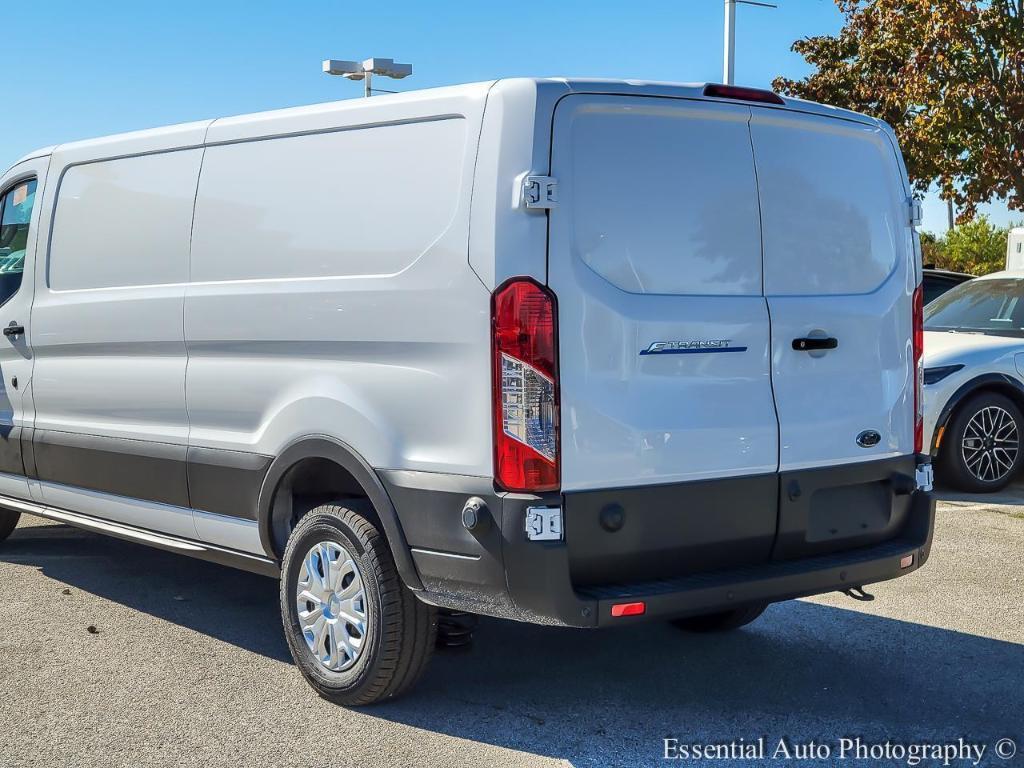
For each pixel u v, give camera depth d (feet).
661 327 12.98
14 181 20.61
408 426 13.33
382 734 13.60
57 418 19.45
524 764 12.78
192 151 16.65
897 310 15.38
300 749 13.16
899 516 15.34
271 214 15.25
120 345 17.72
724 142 13.76
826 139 14.83
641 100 13.08
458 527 12.73
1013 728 13.84
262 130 15.47
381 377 13.61
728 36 62.08
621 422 12.72
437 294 12.95
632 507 12.76
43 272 19.62
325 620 14.58
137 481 17.75
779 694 14.93
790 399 14.05
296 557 14.89
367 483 13.70
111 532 18.63
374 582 13.75
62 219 19.30
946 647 16.72
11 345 20.26
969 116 53.06
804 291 14.39
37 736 13.55
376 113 13.98
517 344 12.26
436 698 14.78
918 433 15.64
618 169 12.91
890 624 17.80
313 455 14.47
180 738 13.48
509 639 17.24
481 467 12.55
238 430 15.84
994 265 102.89
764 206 14.06
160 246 17.07
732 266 13.71
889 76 64.80
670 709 14.42
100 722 13.97
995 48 52.54
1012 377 28.22
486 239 12.51
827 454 14.40
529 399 12.26
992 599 19.07
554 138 12.52
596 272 12.67
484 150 12.69
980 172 56.34
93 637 17.39
